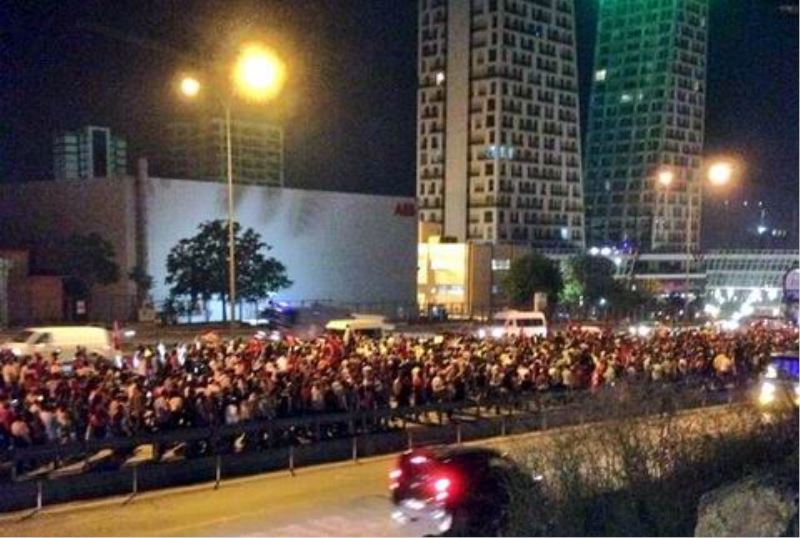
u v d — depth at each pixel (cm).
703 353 3198
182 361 2703
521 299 9769
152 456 1941
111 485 1725
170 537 1405
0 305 6456
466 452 1340
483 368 2556
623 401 1137
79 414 1855
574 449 1029
